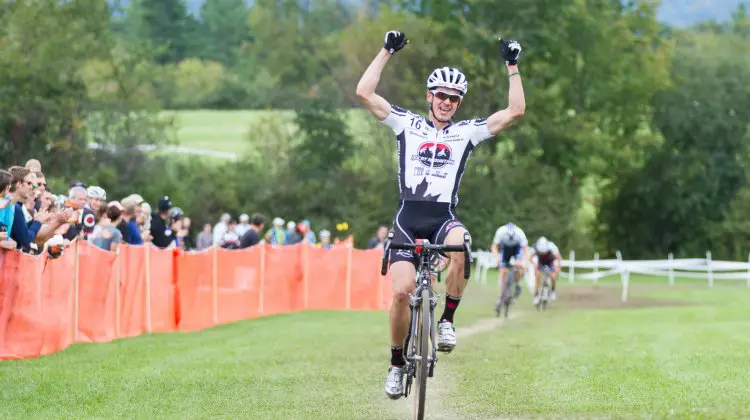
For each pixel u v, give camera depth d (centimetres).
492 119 1205
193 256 2619
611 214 9344
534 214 8056
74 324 2022
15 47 6969
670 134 9019
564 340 2244
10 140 7062
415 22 8100
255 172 8338
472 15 8106
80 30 7294
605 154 8588
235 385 1509
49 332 1873
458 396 1395
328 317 3109
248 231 3253
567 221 8125
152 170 7688
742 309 3400
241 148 12200
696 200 8956
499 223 8019
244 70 15825
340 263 3553
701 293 4781
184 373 1638
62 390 1448
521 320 3083
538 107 8206
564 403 1306
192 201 7856
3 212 1688
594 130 8762
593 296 4622
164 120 7800
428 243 1152
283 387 1491
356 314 3266
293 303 3412
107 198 7369
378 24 8412
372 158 8488
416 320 1171
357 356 1909
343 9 8894
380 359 1861
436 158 1195
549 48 8094
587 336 2342
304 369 1703
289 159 8419
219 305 2820
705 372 1574
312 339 2289
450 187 1197
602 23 8375
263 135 8525
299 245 3453
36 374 1593
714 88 8894
